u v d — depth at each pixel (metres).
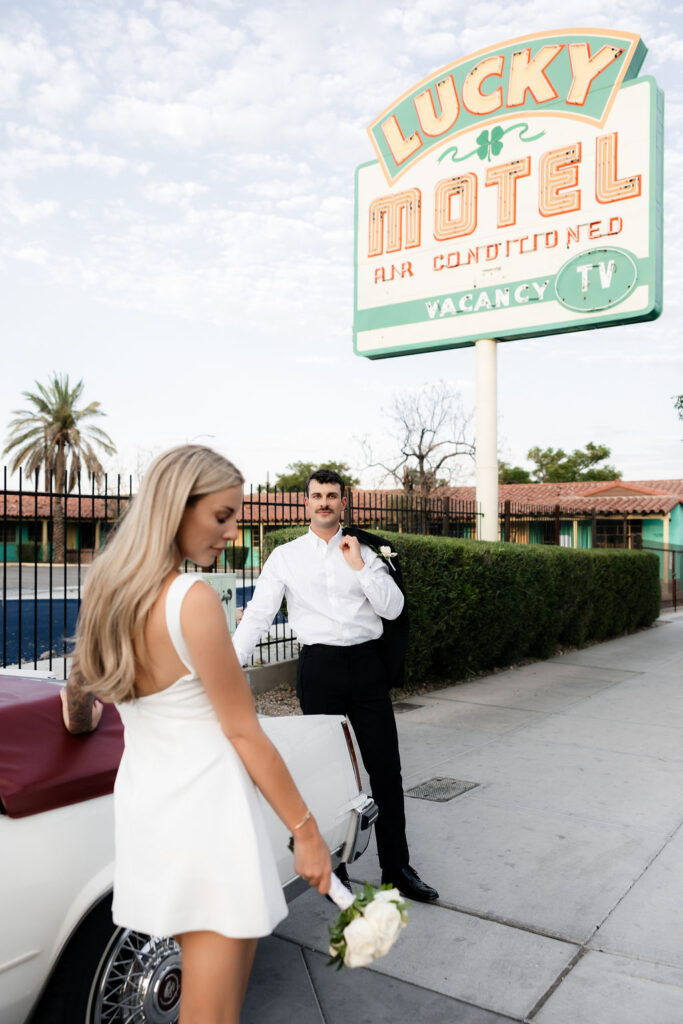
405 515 9.74
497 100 10.91
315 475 3.40
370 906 1.52
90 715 2.19
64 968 2.04
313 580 3.38
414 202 11.69
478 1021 2.62
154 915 1.52
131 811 1.58
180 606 1.52
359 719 3.42
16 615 10.76
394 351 11.88
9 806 1.93
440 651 8.38
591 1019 2.62
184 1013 1.58
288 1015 2.67
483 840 4.15
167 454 1.65
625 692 8.16
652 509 26.67
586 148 10.24
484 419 11.22
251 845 1.56
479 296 11.08
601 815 4.52
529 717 6.98
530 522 15.84
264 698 7.26
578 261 10.26
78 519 6.34
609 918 3.31
